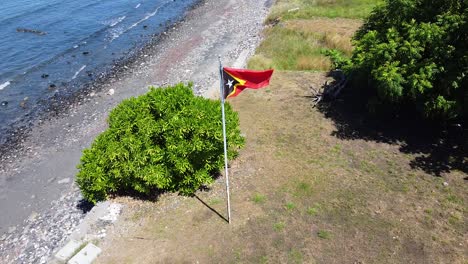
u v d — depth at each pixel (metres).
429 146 12.97
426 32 12.30
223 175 12.30
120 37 29.25
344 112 15.23
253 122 14.98
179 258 9.56
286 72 19.33
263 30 26.53
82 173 11.13
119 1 38.41
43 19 32.66
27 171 15.48
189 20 32.09
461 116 13.82
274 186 11.66
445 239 9.63
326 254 9.41
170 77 21.91
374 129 14.07
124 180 11.28
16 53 26.45
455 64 12.09
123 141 11.11
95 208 11.34
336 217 10.44
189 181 11.48
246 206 10.98
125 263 9.54
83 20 32.84
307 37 23.58
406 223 10.13
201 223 10.55
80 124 18.44
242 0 36.28
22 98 21.20
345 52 21.30
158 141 11.56
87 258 9.65
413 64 12.45
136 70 23.58
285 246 9.68
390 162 12.35
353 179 11.73
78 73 23.77
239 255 9.53
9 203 13.85
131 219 10.90
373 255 9.32
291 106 15.99
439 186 11.27
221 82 9.15
